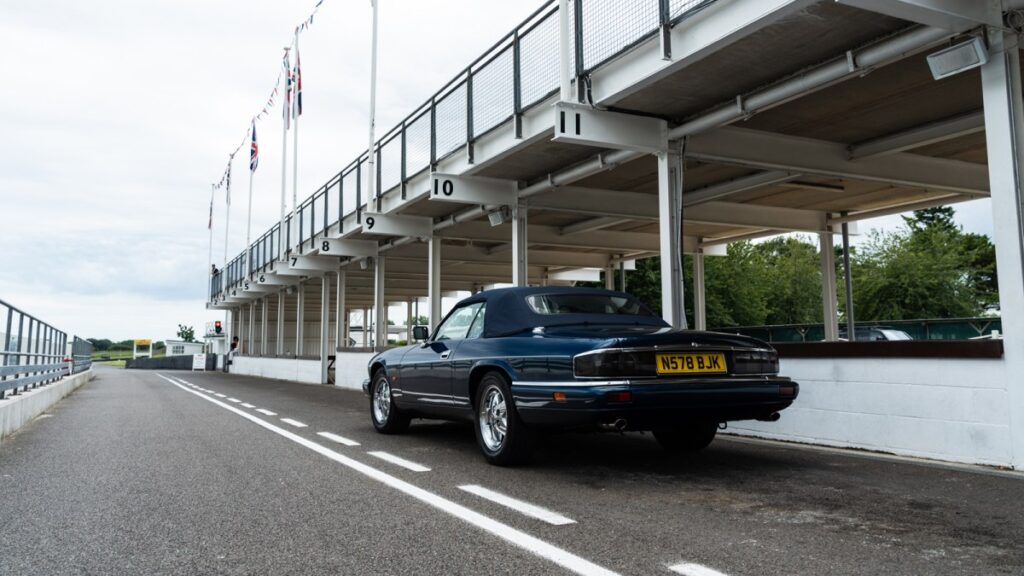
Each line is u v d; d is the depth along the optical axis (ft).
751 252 179.32
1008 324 18.29
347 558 11.60
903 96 30.30
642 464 20.25
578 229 60.70
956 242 125.49
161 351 320.70
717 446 23.82
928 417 20.26
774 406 18.57
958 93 29.99
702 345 17.88
